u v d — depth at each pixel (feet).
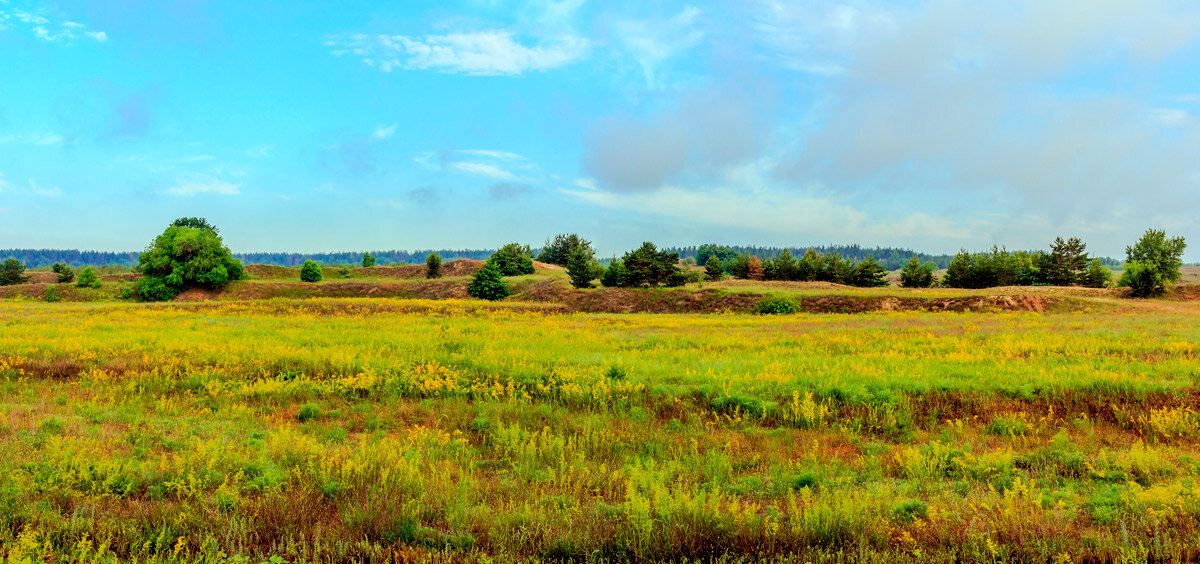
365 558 17.90
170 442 28.81
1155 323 78.07
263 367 48.39
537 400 41.73
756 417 36.63
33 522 18.33
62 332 69.36
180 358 52.08
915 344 62.95
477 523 20.07
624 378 44.27
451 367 48.85
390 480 23.66
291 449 27.27
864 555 17.72
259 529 19.01
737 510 20.77
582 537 18.76
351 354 52.95
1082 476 25.91
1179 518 19.54
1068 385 39.42
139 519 19.24
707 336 73.26
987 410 37.22
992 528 19.39
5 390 40.63
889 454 30.25
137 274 296.71
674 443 31.81
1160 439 31.96
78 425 31.04
